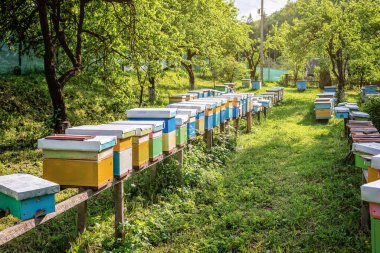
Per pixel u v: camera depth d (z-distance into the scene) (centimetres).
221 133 1128
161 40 1263
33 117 1333
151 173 758
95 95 1675
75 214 624
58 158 457
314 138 1323
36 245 525
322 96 2053
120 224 532
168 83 2828
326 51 2545
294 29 2745
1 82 1513
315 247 520
